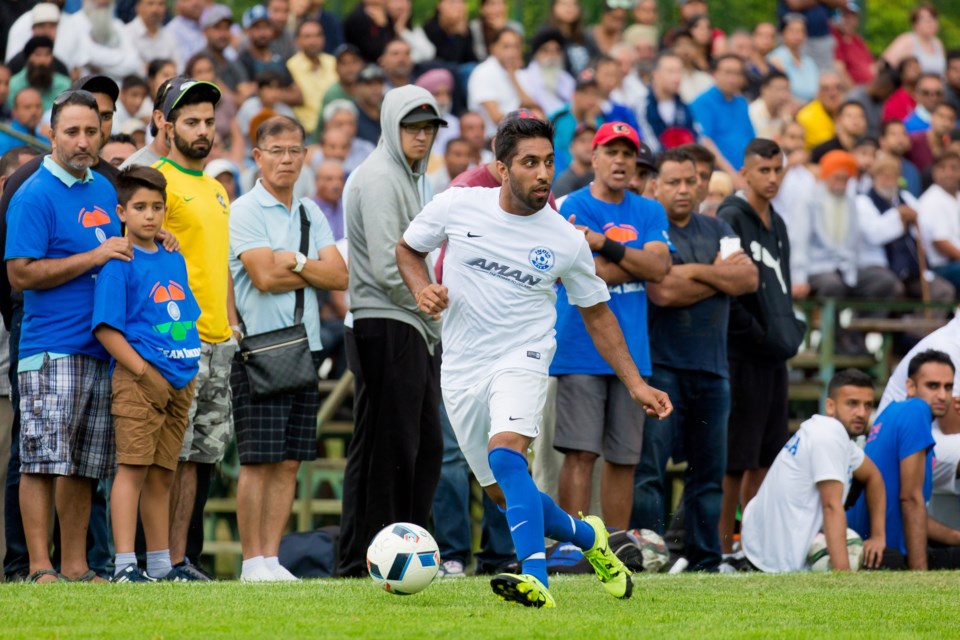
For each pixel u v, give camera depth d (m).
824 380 44.50
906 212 46.66
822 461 29.28
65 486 23.61
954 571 26.16
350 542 27.05
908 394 32.16
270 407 25.61
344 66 48.00
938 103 56.41
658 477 29.20
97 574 25.41
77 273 23.16
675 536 31.05
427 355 26.91
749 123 49.84
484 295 19.53
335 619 17.45
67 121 23.52
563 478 27.23
